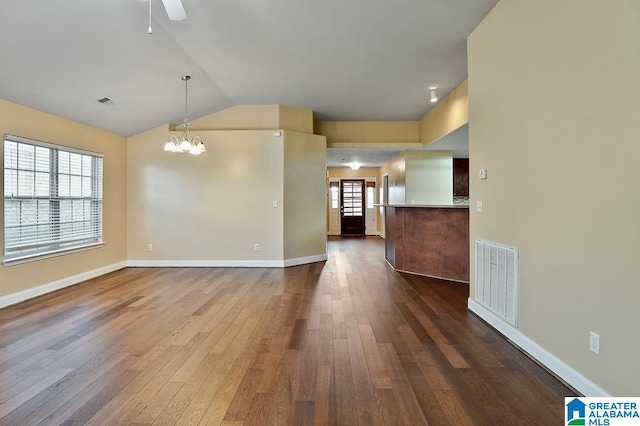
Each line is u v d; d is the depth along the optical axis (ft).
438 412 5.85
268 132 18.38
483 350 8.25
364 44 11.95
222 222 18.53
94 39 10.53
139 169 18.51
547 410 5.87
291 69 14.02
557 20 6.92
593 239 6.00
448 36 11.38
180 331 9.51
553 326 7.13
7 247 11.80
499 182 9.32
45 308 11.53
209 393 6.47
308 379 6.95
